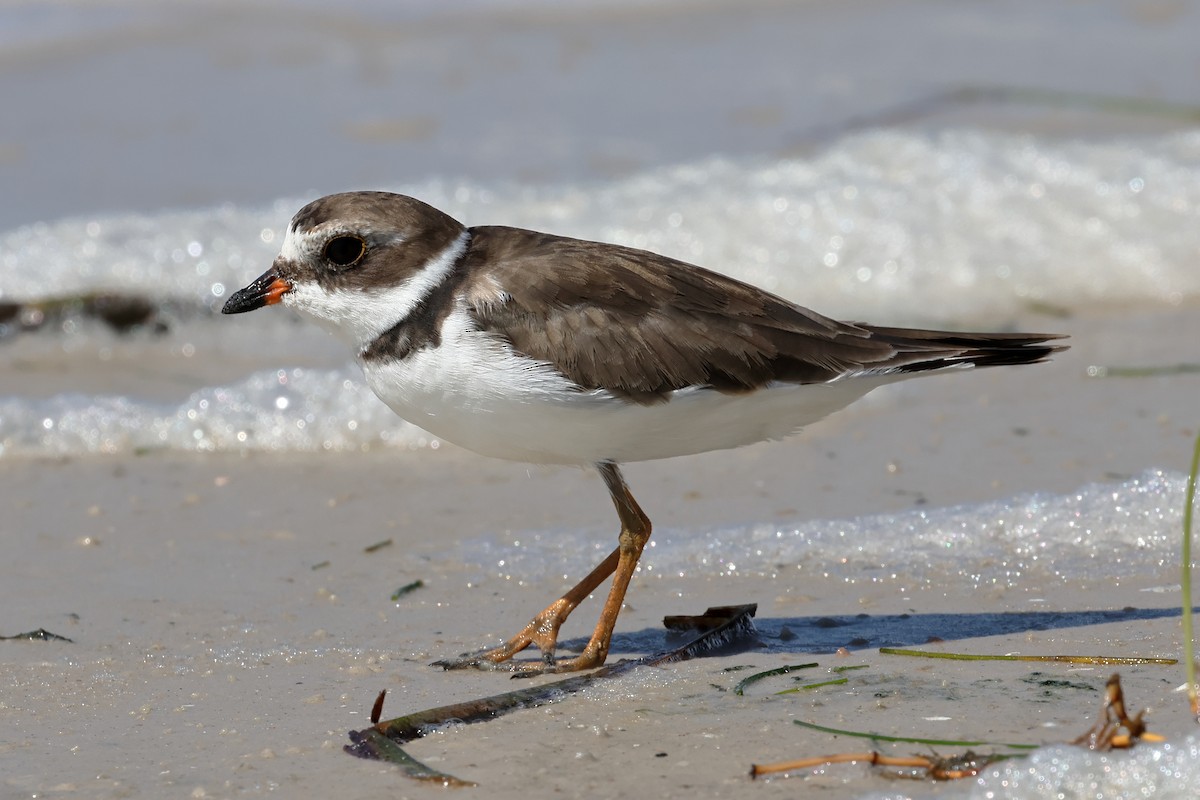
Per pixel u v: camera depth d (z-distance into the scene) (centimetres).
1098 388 1366
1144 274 1664
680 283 838
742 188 1780
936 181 1794
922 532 1029
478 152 1920
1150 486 1045
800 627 884
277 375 1395
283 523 1127
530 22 2397
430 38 2331
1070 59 2225
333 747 726
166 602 962
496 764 695
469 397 818
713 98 2106
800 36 2353
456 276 832
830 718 727
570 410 812
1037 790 634
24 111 2042
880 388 1394
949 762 662
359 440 1330
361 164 1881
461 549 1059
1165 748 644
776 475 1185
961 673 784
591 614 944
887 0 2498
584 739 720
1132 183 1786
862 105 2062
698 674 805
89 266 1638
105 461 1280
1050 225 1725
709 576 988
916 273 1662
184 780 691
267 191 1803
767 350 823
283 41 2308
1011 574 957
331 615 938
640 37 2353
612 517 1120
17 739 745
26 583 998
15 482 1223
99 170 1867
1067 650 816
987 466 1177
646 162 1889
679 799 650
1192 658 720
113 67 2197
